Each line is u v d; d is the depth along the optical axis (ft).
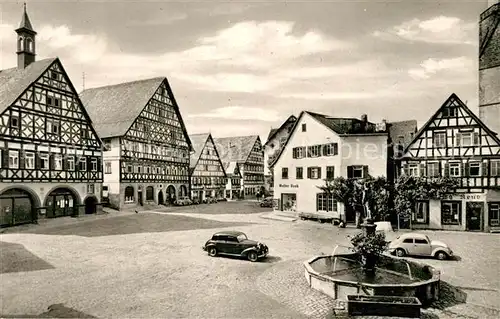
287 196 108.06
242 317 30.89
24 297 35.70
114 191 123.03
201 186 174.81
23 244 63.21
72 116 101.71
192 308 33.01
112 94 148.46
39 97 91.61
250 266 48.49
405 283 37.37
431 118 85.61
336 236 74.02
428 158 86.17
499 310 32.91
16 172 84.58
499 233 78.69
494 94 86.43
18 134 85.61
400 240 55.57
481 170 81.25
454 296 36.68
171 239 69.21
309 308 32.91
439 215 83.41
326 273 41.24
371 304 30.12
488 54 85.40
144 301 34.78
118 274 44.14
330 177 94.02
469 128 82.74
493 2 83.56
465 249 60.75
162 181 145.28
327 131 94.99
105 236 72.54
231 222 95.40
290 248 61.46
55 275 43.50
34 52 100.83
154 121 141.08
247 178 215.31
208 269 46.78
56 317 30.91
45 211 92.43
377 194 84.94
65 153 98.94
